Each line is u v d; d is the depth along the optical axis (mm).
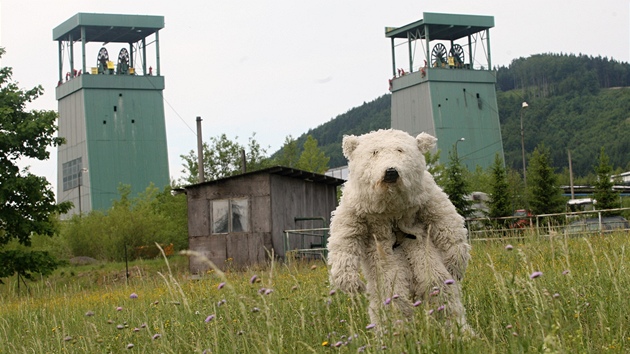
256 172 33156
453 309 7164
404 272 7402
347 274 7305
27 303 16047
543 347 5055
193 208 34625
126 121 137625
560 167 182500
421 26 147250
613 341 5820
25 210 36438
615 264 8789
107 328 9984
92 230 56594
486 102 148125
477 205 51375
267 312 6219
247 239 33344
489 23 146375
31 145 36719
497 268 11117
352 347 5719
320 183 37250
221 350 6887
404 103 150875
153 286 18641
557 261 11047
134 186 136875
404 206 7285
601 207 50406
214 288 12930
